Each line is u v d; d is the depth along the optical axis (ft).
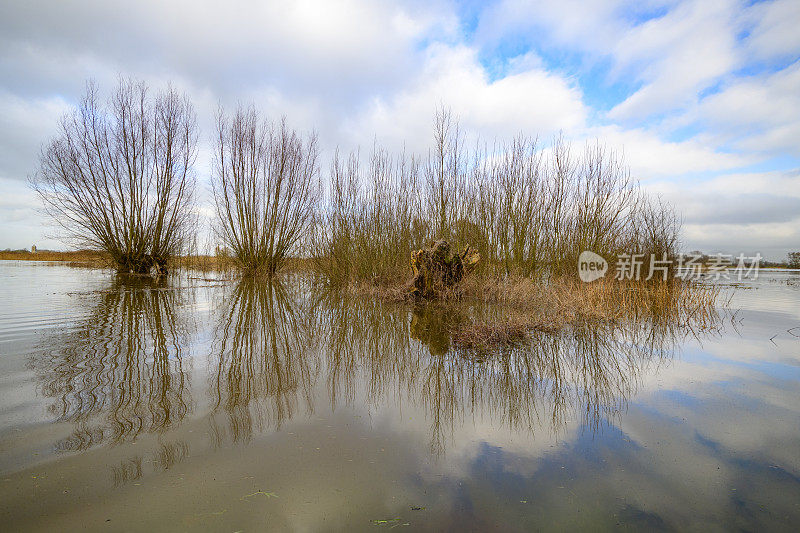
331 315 29.60
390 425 10.69
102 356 16.92
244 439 9.61
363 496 7.38
